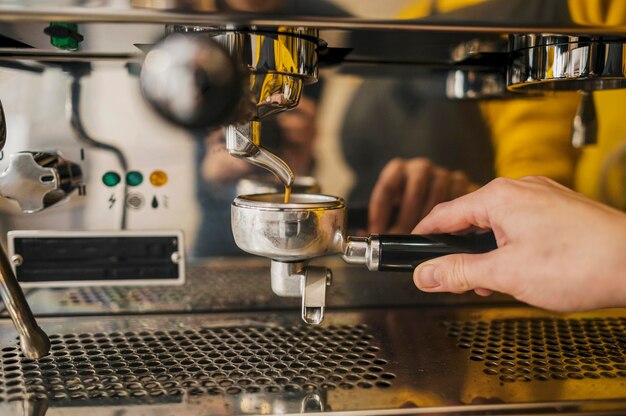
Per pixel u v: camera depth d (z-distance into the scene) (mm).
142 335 434
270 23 309
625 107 502
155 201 476
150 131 467
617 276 317
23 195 420
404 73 484
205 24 310
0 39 372
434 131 495
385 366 378
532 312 489
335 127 485
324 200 374
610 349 409
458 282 339
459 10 320
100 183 468
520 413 321
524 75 399
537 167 505
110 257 475
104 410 318
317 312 353
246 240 339
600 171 509
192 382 352
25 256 467
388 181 496
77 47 398
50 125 457
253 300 497
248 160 354
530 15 324
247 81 289
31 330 344
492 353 402
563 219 326
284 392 340
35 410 317
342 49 414
